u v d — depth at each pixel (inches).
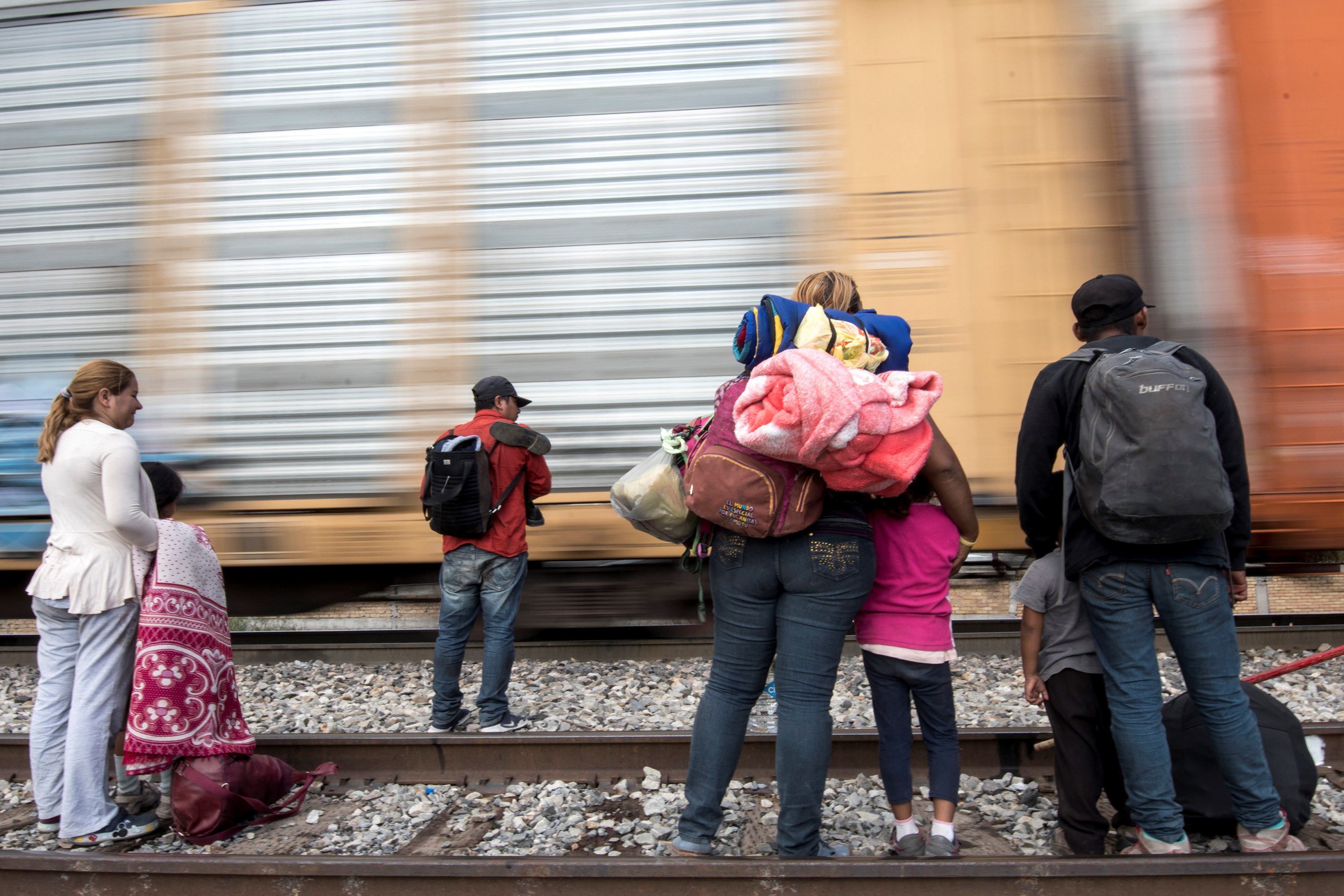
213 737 114.7
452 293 183.8
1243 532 93.0
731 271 180.9
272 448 185.0
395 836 112.1
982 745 126.6
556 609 194.7
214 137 189.2
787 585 90.5
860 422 81.5
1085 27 179.3
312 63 188.4
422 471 182.7
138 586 112.7
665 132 182.7
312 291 185.9
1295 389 171.6
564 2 185.3
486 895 90.8
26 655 223.9
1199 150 174.9
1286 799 99.7
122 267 189.3
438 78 185.8
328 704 179.2
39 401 189.3
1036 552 102.3
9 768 135.0
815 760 91.8
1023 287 177.5
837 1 182.1
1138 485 83.3
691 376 180.5
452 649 148.9
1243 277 173.0
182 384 186.7
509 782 128.3
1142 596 91.4
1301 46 174.7
